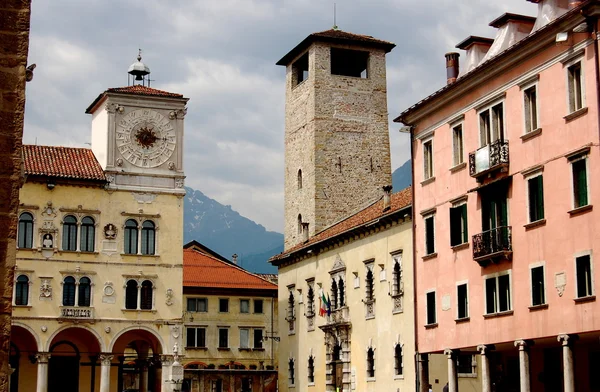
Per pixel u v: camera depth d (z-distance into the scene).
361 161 81.12
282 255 78.25
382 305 61.59
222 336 97.00
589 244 39.91
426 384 53.28
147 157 72.06
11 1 16.55
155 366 71.50
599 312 38.84
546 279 42.44
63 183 69.44
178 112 73.38
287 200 84.94
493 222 46.88
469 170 49.12
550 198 42.66
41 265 68.06
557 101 42.47
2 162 16.17
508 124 46.16
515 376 49.25
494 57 46.38
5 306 15.80
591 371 43.88
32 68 19.09
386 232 61.66
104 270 69.56
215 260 102.12
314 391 71.69
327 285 70.75
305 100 82.69
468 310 48.66
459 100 50.69
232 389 79.62
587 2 39.28
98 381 71.38
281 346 78.56
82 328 68.38
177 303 71.00
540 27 45.19
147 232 71.38
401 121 56.75
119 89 71.94
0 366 15.53
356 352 65.25
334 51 83.38
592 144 40.03
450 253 50.84
